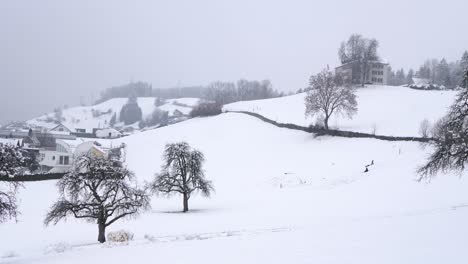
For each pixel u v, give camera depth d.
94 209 35.50
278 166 78.25
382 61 150.12
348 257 17.34
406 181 49.25
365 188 50.22
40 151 96.25
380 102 117.19
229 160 87.81
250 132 107.31
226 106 148.62
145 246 24.42
